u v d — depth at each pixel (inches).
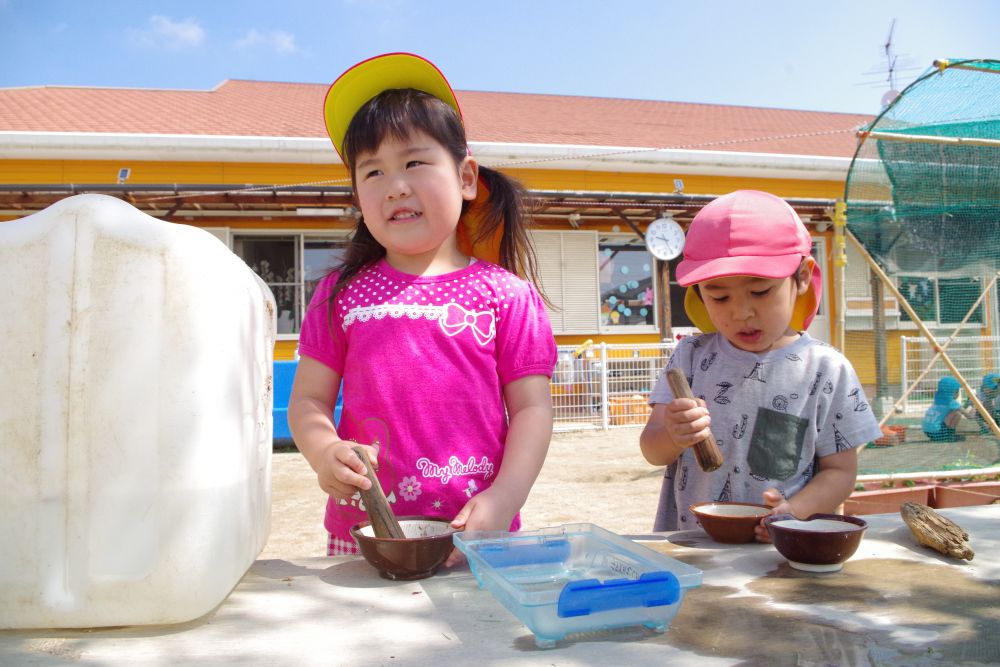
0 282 33.6
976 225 175.8
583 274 418.6
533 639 30.7
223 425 34.7
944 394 201.9
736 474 70.6
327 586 39.3
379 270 59.9
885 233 174.6
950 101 168.7
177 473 33.3
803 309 75.4
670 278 441.1
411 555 39.2
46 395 33.4
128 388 33.4
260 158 367.6
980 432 193.0
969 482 164.7
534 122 501.0
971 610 34.1
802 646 29.4
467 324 56.4
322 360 58.1
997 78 164.6
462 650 29.5
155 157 362.3
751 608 34.5
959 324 198.5
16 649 30.9
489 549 38.8
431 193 54.6
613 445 298.2
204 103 479.8
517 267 66.2
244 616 34.4
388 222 55.2
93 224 33.6
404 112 54.3
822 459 69.1
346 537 59.4
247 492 37.5
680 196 389.1
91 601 32.8
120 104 455.8
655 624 31.4
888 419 205.3
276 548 145.8
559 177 405.1
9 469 33.4
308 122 437.1
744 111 629.3
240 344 36.4
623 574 35.2
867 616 33.3
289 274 387.9
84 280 33.6
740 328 68.7
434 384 55.2
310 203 356.5
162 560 32.7
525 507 180.1
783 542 41.8
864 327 220.1
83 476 33.3
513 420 55.7
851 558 44.2
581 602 29.8
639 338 429.1
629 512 173.3
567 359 358.9
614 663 27.8
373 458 46.0
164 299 33.8
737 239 65.7
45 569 33.0
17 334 33.5
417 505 54.4
